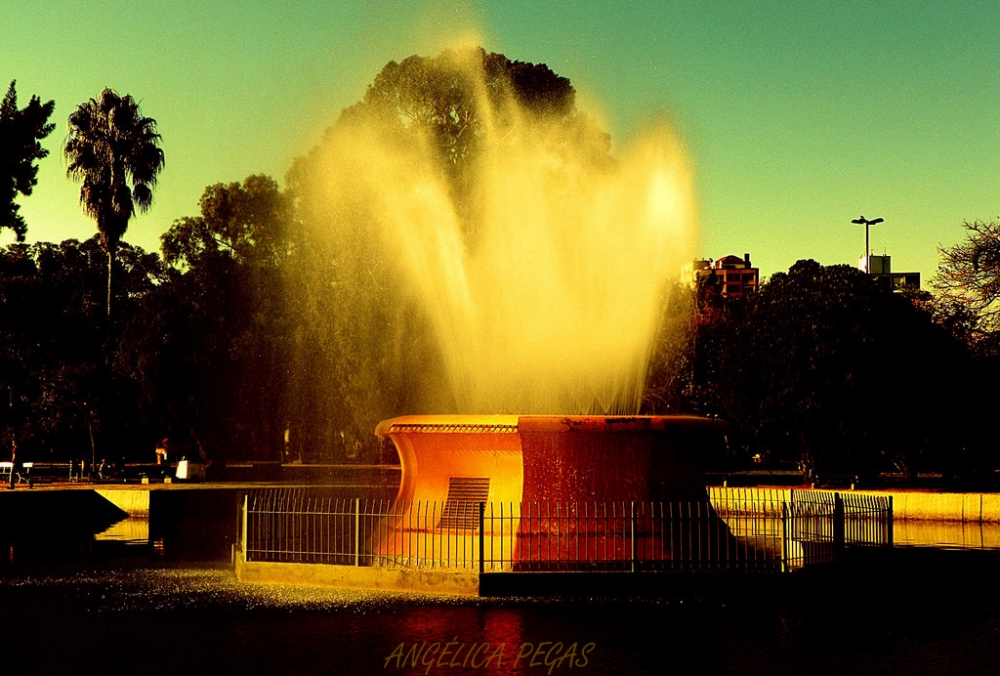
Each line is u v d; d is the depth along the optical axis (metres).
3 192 29.39
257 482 42.06
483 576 13.20
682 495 14.30
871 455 37.53
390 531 14.95
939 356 35.66
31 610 13.12
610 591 13.18
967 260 38.16
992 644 10.93
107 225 54.84
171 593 14.29
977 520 29.53
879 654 10.46
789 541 15.77
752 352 36.62
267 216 54.09
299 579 14.41
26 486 37.91
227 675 9.65
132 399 48.81
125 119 55.34
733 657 10.27
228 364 48.97
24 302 42.00
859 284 35.91
